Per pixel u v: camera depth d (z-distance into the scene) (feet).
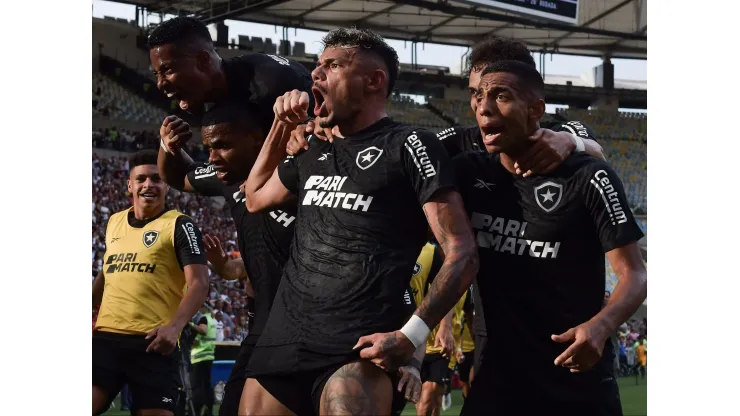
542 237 10.73
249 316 13.97
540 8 70.74
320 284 9.75
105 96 80.33
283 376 9.87
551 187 10.73
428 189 9.61
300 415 10.02
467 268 9.37
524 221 10.82
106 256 18.28
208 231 72.54
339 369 9.43
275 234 12.53
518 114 10.32
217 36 85.81
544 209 10.72
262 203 11.24
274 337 9.98
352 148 10.13
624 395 48.98
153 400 17.40
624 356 71.41
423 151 9.73
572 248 10.73
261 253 12.75
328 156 10.30
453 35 89.61
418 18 83.71
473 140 12.25
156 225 18.07
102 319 17.75
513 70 10.37
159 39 13.12
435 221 9.59
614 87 104.68
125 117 80.84
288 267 10.25
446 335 21.74
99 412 17.33
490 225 11.01
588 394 10.78
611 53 97.50
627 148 101.19
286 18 80.89
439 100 97.35
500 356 10.98
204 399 31.04
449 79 94.94
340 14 81.35
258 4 71.41
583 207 10.65
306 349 9.61
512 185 10.94
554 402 10.78
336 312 9.57
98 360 17.30
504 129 10.40
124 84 83.05
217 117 12.88
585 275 10.85
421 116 95.30
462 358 28.19
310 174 10.39
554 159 10.63
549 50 95.35
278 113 10.54
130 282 17.76
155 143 78.89
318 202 10.08
